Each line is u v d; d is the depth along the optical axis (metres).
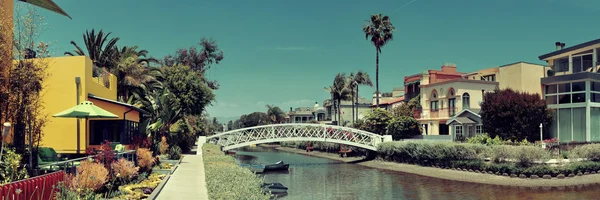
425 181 31.39
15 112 12.63
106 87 26.03
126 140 23.50
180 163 29.23
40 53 13.63
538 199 23.16
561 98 37.75
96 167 12.91
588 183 27.81
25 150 13.26
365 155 50.41
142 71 36.97
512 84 46.66
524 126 34.22
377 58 56.50
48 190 9.98
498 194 24.98
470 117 41.75
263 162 49.72
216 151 30.42
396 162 42.81
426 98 52.53
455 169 34.75
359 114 88.06
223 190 11.04
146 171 20.50
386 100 79.00
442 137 44.62
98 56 36.41
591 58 37.44
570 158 30.42
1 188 8.23
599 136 36.00
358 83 69.50
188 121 51.62
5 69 12.30
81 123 20.69
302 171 39.28
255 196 10.02
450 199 23.75
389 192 26.56
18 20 12.95
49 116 20.33
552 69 41.88
